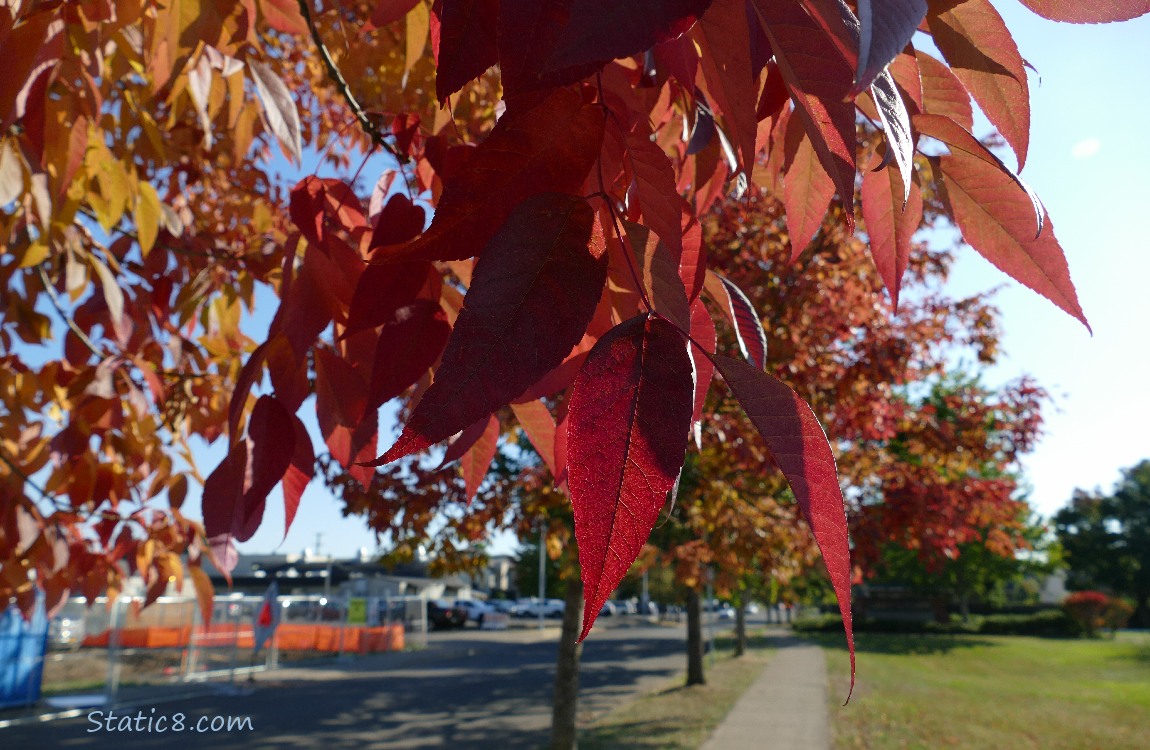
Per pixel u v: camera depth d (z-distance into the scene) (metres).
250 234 4.39
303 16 1.38
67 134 1.52
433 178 1.07
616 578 0.40
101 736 12.56
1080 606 43.00
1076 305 0.72
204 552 2.81
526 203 0.49
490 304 0.46
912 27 0.37
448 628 45.97
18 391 2.47
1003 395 8.60
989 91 0.71
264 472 0.84
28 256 2.27
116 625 16.69
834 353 7.69
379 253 0.84
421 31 1.33
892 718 12.88
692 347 0.67
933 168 0.74
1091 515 61.91
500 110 0.85
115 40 1.74
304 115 4.59
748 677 19.30
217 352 2.90
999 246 0.75
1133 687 18.42
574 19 0.39
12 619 14.91
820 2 0.50
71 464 2.50
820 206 0.82
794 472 0.42
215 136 3.30
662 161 0.62
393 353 0.82
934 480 8.61
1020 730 12.08
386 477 8.74
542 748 10.94
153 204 2.05
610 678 20.08
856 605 47.91
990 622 44.62
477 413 0.43
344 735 12.41
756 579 14.22
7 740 12.24
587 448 0.42
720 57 0.59
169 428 2.82
